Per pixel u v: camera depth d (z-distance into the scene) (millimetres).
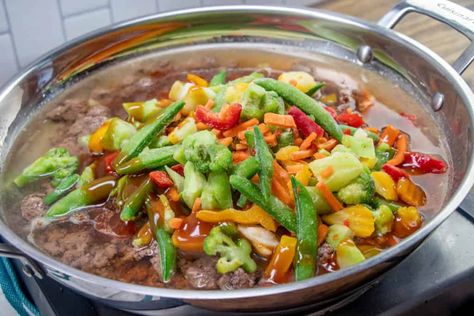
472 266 482
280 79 592
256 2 822
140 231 483
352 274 391
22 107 582
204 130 502
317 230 462
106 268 465
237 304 396
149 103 579
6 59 712
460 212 514
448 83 546
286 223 465
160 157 506
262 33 657
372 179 486
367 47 620
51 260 413
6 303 550
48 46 729
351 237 468
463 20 546
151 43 655
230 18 649
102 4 735
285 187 478
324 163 480
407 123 568
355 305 465
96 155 552
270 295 386
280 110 525
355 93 605
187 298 387
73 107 603
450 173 519
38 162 532
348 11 810
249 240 463
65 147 561
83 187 509
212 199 471
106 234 488
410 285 475
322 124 531
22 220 503
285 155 495
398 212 483
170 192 493
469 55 547
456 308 491
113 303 420
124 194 500
